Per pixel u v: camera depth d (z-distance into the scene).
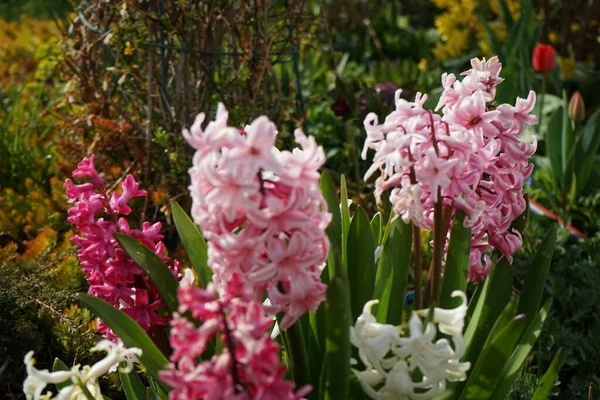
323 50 2.73
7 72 2.60
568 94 2.58
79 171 1.23
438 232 1.12
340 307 0.97
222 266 0.95
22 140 2.05
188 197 1.79
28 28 2.85
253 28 1.77
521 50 2.35
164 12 1.71
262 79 1.84
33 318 1.55
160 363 1.10
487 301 1.23
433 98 1.90
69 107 1.97
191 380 0.82
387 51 2.96
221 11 1.72
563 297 1.63
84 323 1.51
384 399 1.00
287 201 0.92
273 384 0.81
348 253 1.22
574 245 1.72
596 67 2.75
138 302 1.22
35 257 1.64
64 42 1.88
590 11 2.75
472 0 2.81
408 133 1.05
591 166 1.97
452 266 1.18
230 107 1.80
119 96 1.88
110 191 1.77
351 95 1.89
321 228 0.96
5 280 1.52
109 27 1.80
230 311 0.91
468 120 1.15
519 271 1.66
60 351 1.55
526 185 1.98
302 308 0.96
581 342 1.56
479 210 1.12
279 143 1.82
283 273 0.93
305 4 1.84
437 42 2.83
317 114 2.20
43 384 1.05
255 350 0.80
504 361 1.04
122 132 1.78
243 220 0.93
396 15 3.09
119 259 1.20
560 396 1.55
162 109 1.78
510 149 1.18
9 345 1.50
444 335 1.21
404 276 1.21
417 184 1.05
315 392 1.18
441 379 0.99
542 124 2.25
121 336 1.08
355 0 3.05
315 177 0.91
